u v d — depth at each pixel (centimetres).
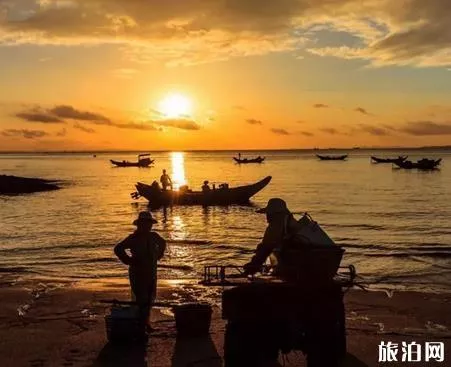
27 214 3800
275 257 655
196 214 3894
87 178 9212
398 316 967
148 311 828
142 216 835
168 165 15700
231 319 611
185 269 1711
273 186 6606
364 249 2220
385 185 6700
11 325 905
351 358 731
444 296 1150
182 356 743
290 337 603
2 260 1948
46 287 1255
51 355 753
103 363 719
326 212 3809
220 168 13100
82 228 2991
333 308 607
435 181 7481
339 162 17088
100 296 1130
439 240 2509
